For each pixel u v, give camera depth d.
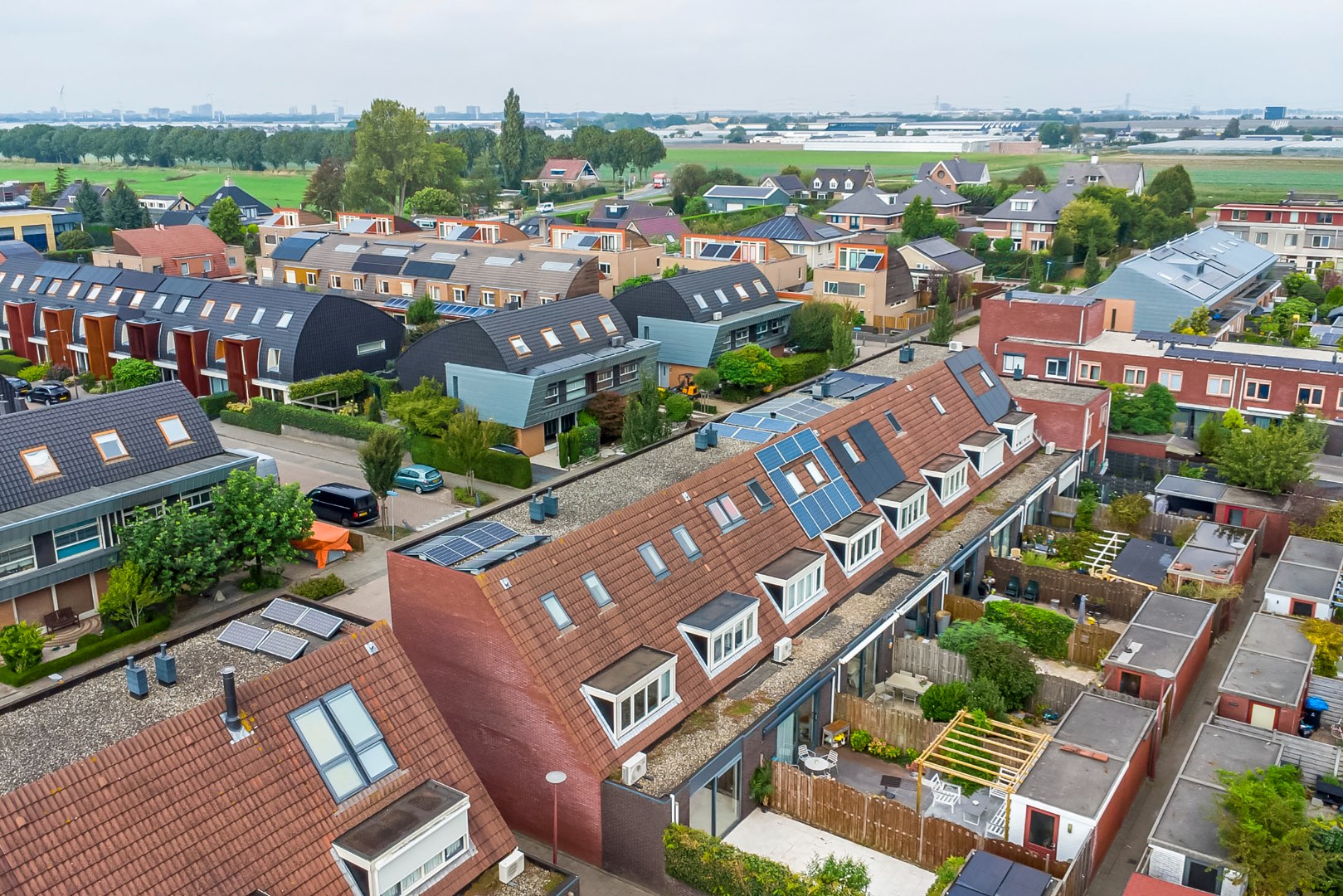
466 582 30.83
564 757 30.25
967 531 47.53
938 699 36.94
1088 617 45.75
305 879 24.08
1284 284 110.81
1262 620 42.06
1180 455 64.81
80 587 45.44
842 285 101.44
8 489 44.34
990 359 77.06
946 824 30.14
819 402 53.09
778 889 27.38
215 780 24.17
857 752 36.47
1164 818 29.72
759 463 42.31
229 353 75.38
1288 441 54.47
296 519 47.28
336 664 27.30
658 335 82.62
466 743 32.47
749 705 33.59
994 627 40.53
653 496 37.50
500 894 26.33
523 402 65.75
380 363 80.69
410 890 25.30
